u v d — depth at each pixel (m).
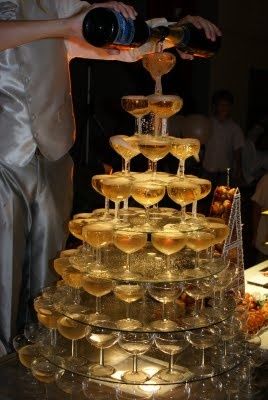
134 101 1.76
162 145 1.65
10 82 2.06
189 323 1.64
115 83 5.80
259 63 8.31
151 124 1.84
